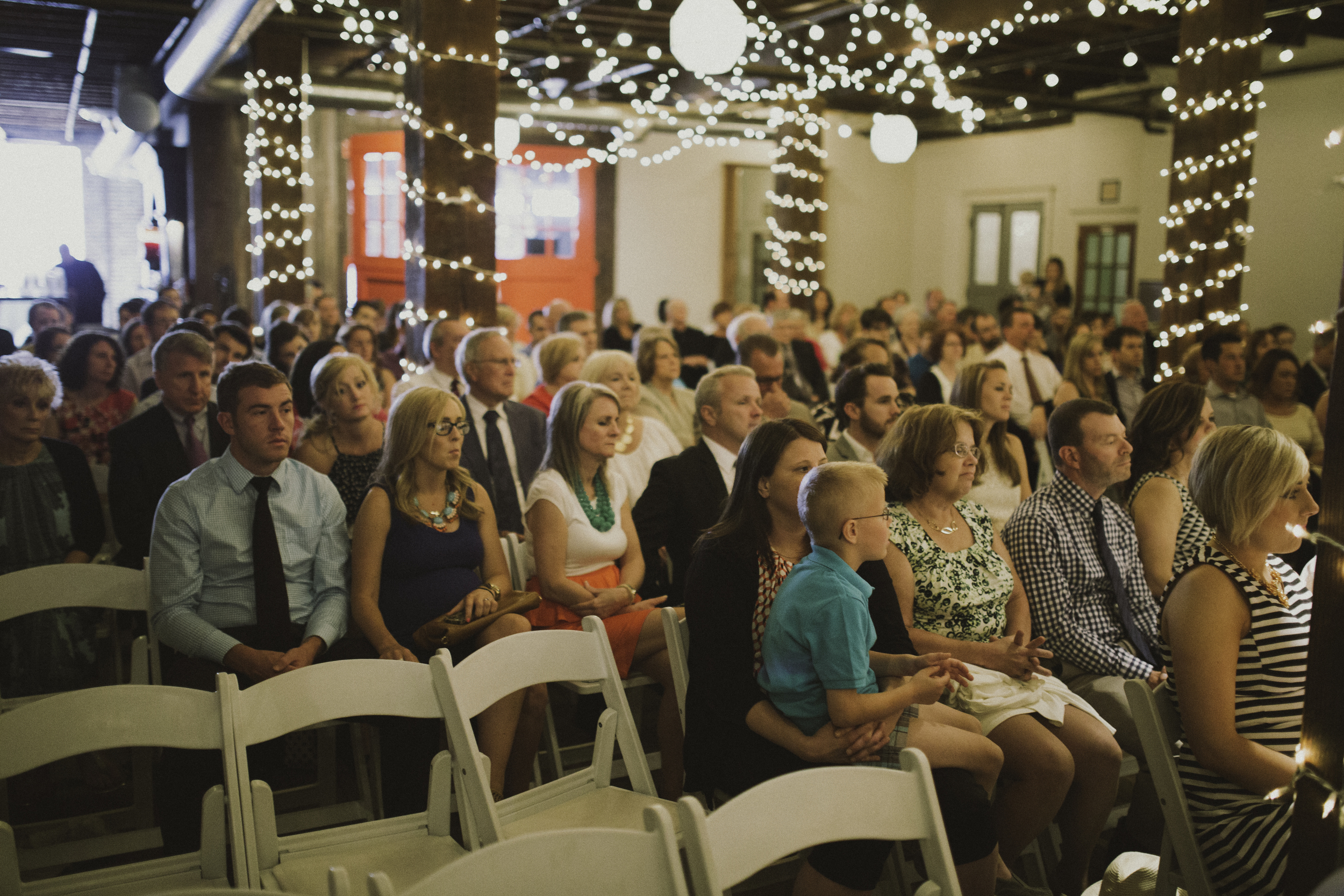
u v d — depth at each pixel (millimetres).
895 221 14016
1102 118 11328
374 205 11305
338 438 3455
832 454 3699
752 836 1532
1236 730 2021
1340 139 2594
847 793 1641
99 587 2744
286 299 8758
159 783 2398
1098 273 11516
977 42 6844
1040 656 2445
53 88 13227
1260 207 9484
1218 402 5219
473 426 3932
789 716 2131
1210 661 1988
